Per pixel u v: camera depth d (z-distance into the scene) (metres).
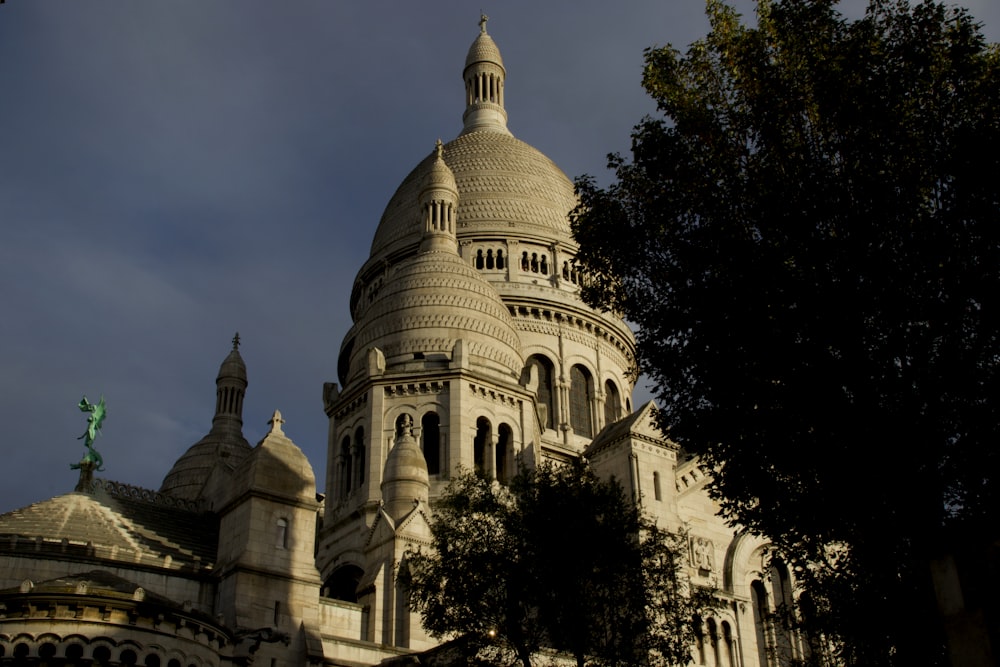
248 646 39.06
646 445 56.72
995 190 26.20
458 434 60.09
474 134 94.50
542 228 82.44
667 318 30.62
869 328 27.44
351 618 46.25
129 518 46.19
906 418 26.44
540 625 35.28
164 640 34.47
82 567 39.72
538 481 37.72
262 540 41.81
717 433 29.78
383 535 49.66
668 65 32.78
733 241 29.41
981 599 20.45
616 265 31.84
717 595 53.94
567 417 74.62
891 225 27.55
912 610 26.19
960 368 26.25
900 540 27.23
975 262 26.42
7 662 32.25
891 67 28.81
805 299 27.83
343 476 63.41
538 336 76.56
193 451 78.12
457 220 82.31
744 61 31.16
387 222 86.56
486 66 102.44
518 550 35.34
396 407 61.84
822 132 29.62
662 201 31.25
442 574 36.00
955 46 28.64
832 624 29.44
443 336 64.88
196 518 49.78
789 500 29.33
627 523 37.12
